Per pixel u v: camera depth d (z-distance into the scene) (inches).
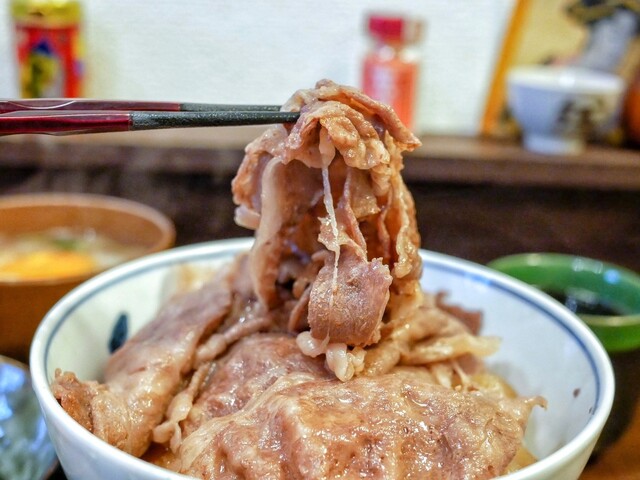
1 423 8.9
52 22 15.3
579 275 12.3
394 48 16.9
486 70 19.4
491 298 9.5
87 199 14.8
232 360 7.7
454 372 8.2
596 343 7.8
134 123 6.4
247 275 8.7
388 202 7.4
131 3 17.6
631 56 19.4
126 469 5.3
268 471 5.6
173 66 18.5
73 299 8.4
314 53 18.7
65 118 6.3
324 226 7.1
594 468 8.5
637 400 8.9
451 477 5.8
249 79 18.9
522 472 5.3
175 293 9.9
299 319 7.7
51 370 7.3
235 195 7.9
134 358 7.9
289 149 6.7
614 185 18.1
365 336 6.8
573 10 18.8
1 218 14.0
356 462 5.7
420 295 7.6
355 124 6.9
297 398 6.1
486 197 18.6
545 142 18.5
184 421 7.3
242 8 18.0
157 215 13.9
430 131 19.9
